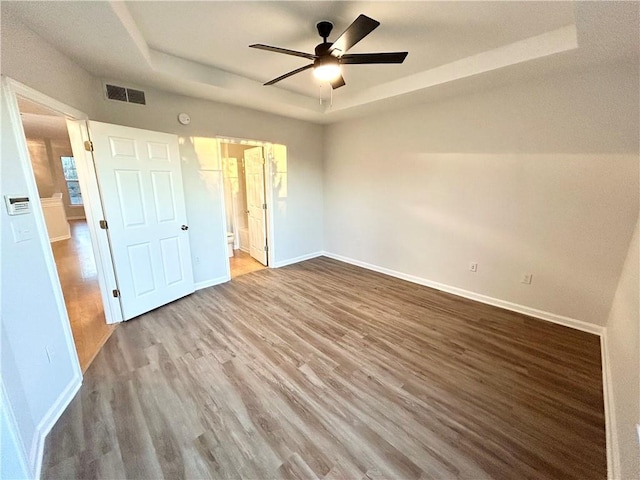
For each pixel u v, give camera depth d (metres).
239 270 4.70
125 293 2.93
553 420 1.75
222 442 1.61
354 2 1.86
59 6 1.60
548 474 1.44
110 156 2.69
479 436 1.65
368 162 4.48
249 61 2.82
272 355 2.40
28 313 1.61
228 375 2.15
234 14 2.00
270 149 4.44
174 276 3.43
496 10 1.93
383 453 1.55
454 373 2.18
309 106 4.01
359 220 4.79
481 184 3.29
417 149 3.83
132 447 1.57
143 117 3.09
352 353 2.44
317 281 4.20
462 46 2.46
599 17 1.65
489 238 3.31
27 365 1.57
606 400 1.87
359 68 2.94
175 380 2.10
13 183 1.58
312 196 5.18
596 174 2.56
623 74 2.35
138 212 2.97
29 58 1.83
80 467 1.46
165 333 2.74
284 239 4.91
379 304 3.41
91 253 5.51
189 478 1.41
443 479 1.41
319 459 1.51
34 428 1.56
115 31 1.90
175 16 2.01
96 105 2.75
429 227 3.87
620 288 2.42
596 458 1.52
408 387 2.03
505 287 3.26
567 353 2.42
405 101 3.56
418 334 2.74
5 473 1.24
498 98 3.02
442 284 3.85
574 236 2.75
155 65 2.57
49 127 5.96
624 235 2.50
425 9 1.93
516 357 2.37
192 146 3.55
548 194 2.84
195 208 3.70
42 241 1.78
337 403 1.89
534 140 2.85
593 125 2.52
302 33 2.28
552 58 2.28
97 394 1.96
